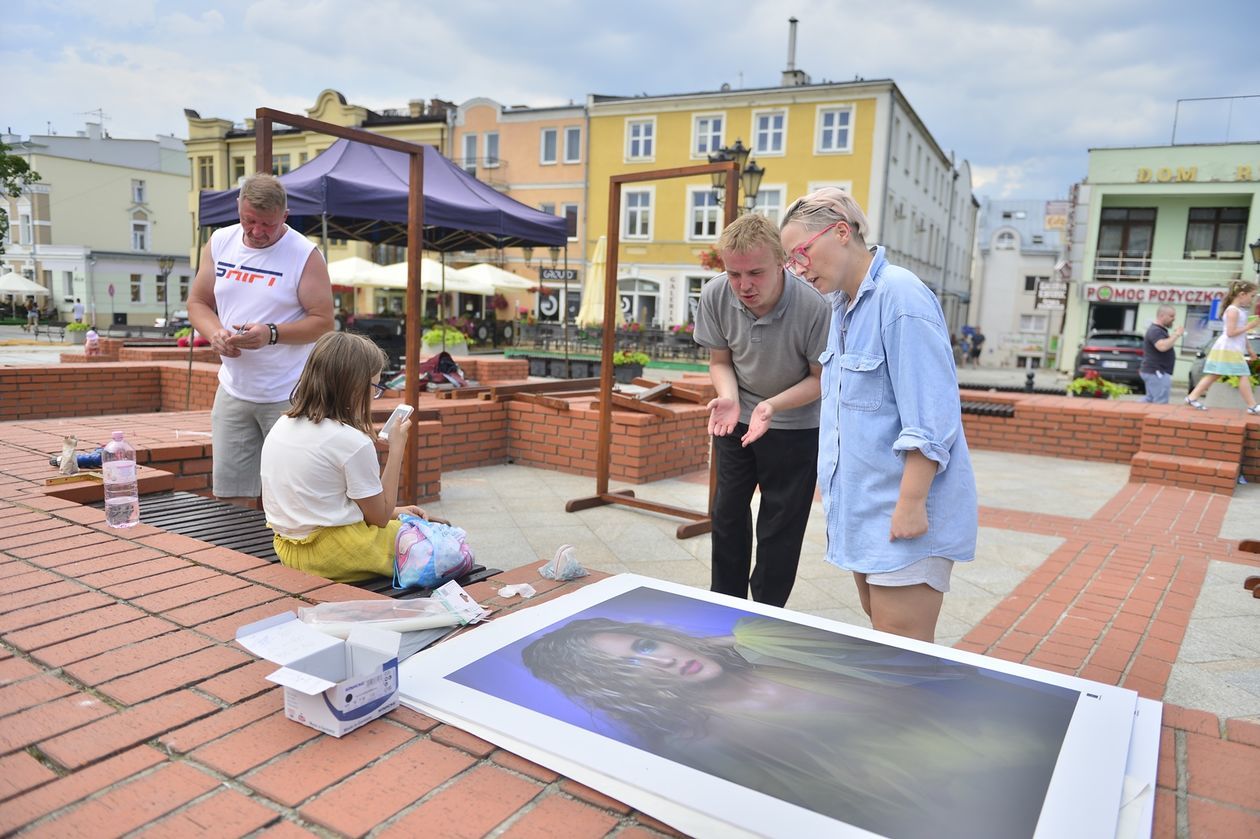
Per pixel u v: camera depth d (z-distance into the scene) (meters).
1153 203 25.66
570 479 6.53
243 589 2.05
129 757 1.30
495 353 28.00
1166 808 1.25
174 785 1.23
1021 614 3.54
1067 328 26.59
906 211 31.70
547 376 17.75
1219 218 25.11
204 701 1.49
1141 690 2.78
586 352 24.91
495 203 8.60
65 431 4.62
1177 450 7.30
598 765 1.26
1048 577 4.12
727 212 4.65
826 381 2.18
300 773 1.26
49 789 1.22
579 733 1.35
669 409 6.64
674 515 5.25
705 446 7.41
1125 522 5.51
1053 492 6.62
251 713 1.45
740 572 3.30
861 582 2.29
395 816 1.17
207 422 5.23
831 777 1.23
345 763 1.29
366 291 36.03
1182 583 4.02
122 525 2.59
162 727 1.39
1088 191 25.59
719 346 3.10
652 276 31.92
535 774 1.27
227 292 3.32
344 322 19.38
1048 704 1.47
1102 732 1.38
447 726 1.40
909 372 1.90
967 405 9.09
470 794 1.22
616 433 6.50
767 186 29.34
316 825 1.15
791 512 3.03
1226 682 2.87
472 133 34.50
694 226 31.11
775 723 1.39
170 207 53.09
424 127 35.06
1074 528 5.31
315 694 1.34
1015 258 46.59
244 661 1.65
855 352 2.03
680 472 7.05
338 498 2.37
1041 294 19.12
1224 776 1.34
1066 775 1.24
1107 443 8.29
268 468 2.38
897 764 1.26
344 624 1.70
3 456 3.71
